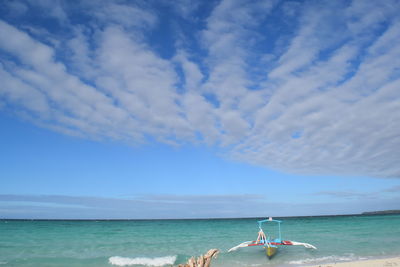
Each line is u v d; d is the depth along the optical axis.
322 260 20.88
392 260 20.14
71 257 23.56
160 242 34.50
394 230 46.47
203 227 67.56
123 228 62.44
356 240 32.97
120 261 22.16
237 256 23.00
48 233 47.00
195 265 8.98
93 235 43.72
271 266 19.19
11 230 53.47
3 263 21.16
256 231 52.56
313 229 53.78
